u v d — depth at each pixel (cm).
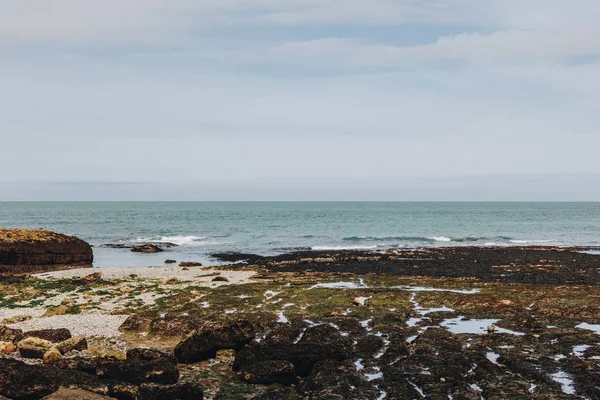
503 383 1786
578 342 2278
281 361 1938
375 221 14600
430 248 7219
